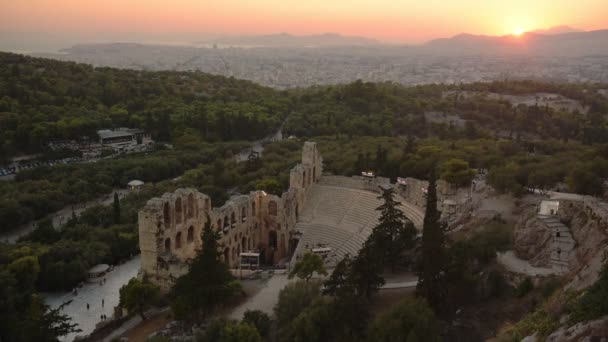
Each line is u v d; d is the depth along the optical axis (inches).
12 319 2760.8
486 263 2583.7
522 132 7854.3
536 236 2650.1
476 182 4003.4
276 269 3459.6
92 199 5757.9
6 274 3169.3
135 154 7278.5
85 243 4074.8
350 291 2282.2
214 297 2544.3
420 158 4707.2
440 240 2343.8
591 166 3494.1
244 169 5944.9
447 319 2223.2
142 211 2999.5
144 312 2957.7
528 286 2272.4
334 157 5669.3
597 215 2445.9
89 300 3476.9
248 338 2175.2
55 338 2445.9
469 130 7327.8
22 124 7288.4
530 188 3617.1
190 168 6776.6
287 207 3971.5
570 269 2358.5
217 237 2655.0
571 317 1589.6
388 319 2001.7
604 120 7844.5
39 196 5182.1
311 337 2134.6
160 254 3036.4
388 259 2874.0
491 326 2103.8
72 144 7652.6
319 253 3555.6
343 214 4104.3
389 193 2952.8
